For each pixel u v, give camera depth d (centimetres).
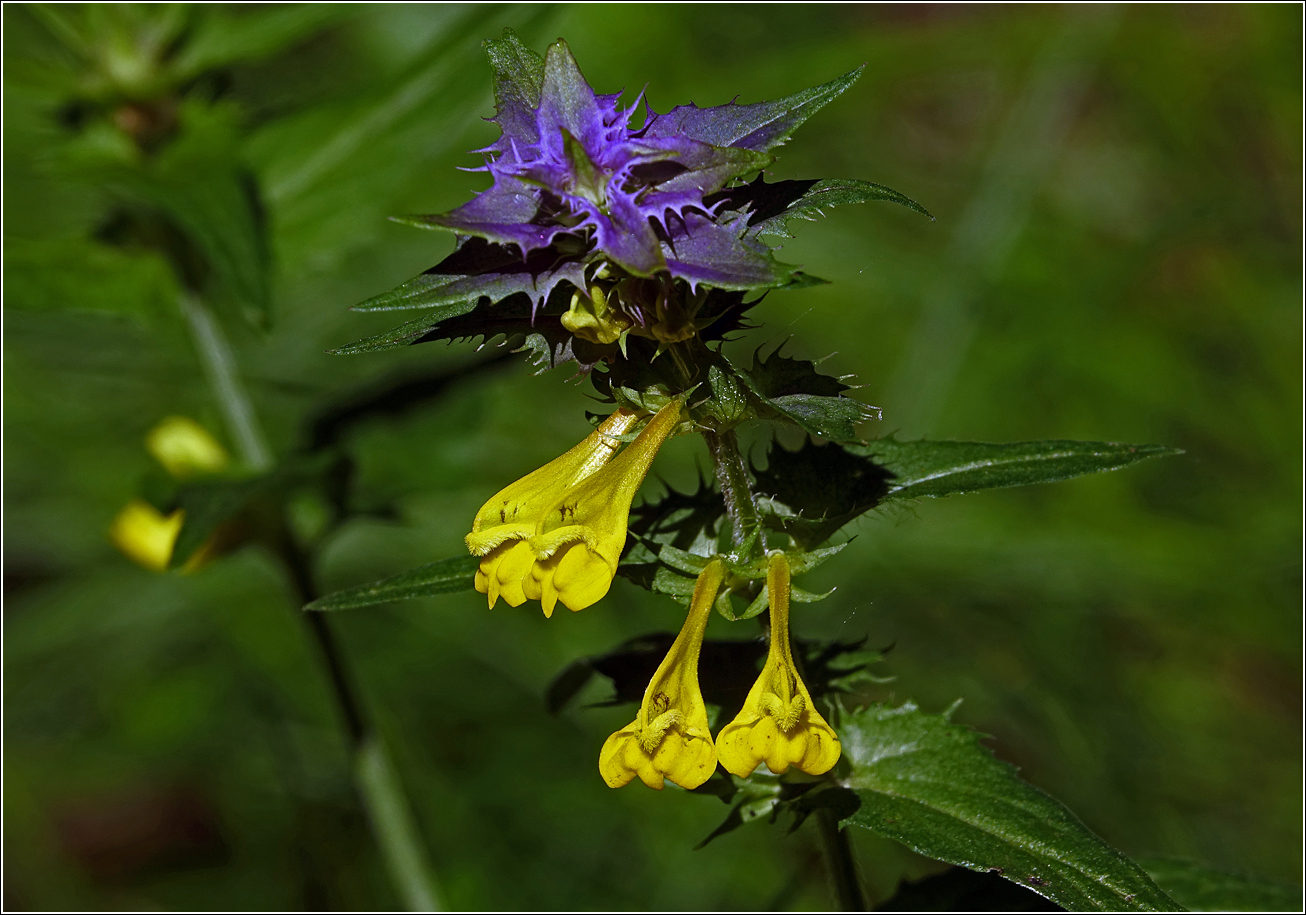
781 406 30
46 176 44
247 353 56
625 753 30
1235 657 52
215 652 57
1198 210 54
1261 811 48
